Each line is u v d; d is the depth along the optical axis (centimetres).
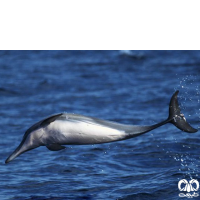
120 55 17638
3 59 17600
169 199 3053
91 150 4469
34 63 15588
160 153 4294
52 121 2823
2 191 3356
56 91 9038
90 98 8062
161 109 6762
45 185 3478
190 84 9188
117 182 3491
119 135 2788
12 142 4975
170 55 17625
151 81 10081
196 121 5603
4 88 9175
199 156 4166
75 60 16400
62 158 4219
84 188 3378
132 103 7400
